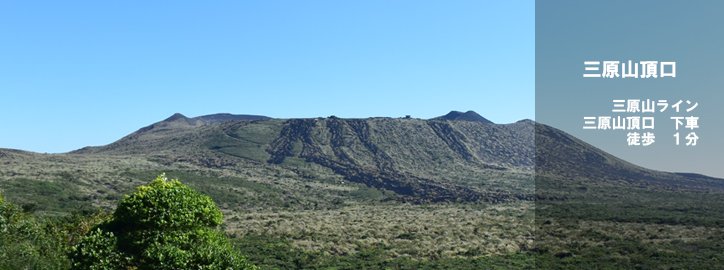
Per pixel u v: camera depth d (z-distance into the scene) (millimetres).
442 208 95688
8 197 74625
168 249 18203
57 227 25219
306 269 51000
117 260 18453
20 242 19859
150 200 18875
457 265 50312
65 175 97562
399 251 57875
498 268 46656
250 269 19594
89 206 78250
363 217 84562
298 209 100875
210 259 18562
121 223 19031
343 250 57938
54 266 19312
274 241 61062
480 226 69625
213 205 20141
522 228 64875
